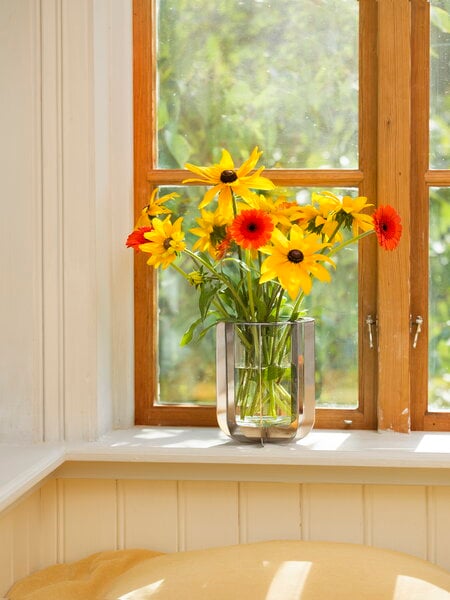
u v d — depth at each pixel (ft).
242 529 7.88
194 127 8.27
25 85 7.78
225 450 7.65
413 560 7.41
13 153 7.79
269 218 7.41
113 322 8.20
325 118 8.20
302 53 8.20
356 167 8.20
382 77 8.04
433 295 8.19
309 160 8.22
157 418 8.29
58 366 7.86
